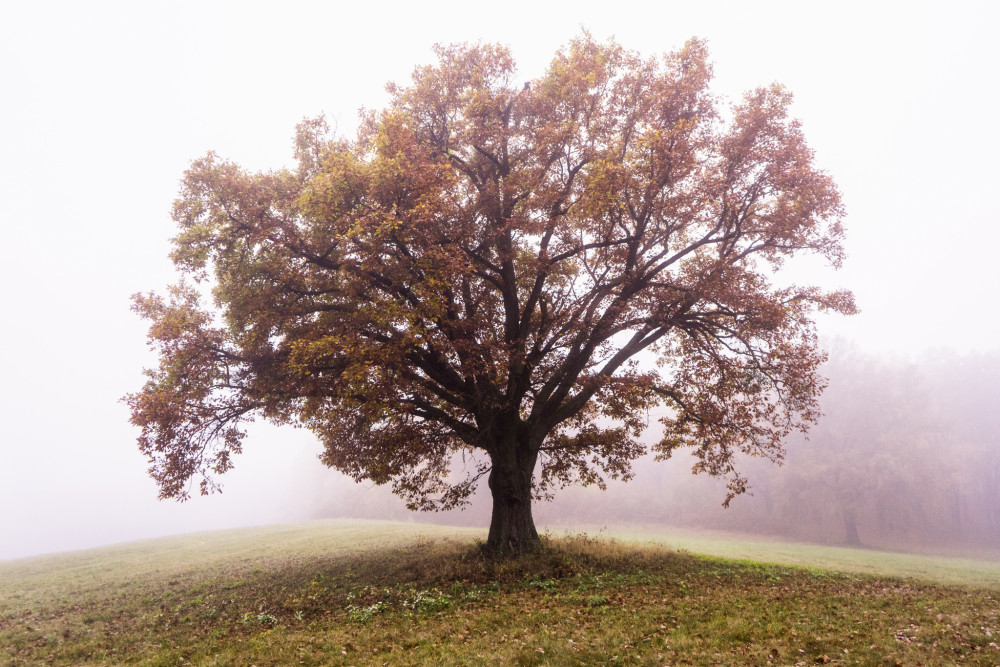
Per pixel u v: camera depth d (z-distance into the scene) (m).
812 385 15.77
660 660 7.64
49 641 11.05
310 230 16.05
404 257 14.64
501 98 16.64
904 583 14.93
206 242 15.26
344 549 23.47
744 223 16.16
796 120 15.02
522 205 16.19
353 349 13.10
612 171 13.68
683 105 15.26
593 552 16.55
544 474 19.97
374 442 17.89
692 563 16.11
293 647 9.18
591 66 15.73
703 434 18.00
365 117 17.09
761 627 8.98
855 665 7.26
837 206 14.70
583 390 16.88
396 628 10.10
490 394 15.55
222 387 15.62
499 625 9.94
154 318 15.58
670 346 19.73
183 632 11.26
